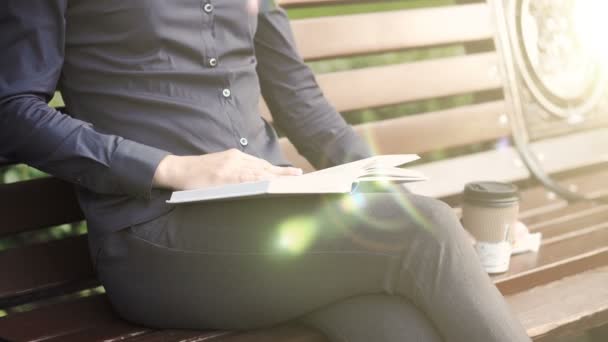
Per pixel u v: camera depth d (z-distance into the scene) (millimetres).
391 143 2721
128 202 1773
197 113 1851
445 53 4277
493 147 3627
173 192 1631
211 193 1574
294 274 1667
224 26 1904
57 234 2990
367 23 2699
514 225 2139
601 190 2941
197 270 1723
